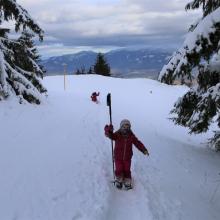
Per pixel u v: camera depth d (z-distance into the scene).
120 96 38.41
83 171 8.33
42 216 5.93
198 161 11.59
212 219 7.22
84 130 13.42
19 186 6.95
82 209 6.31
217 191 8.96
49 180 7.48
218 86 9.26
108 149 10.94
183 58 8.55
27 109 13.99
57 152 9.55
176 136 17.58
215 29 8.28
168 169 9.88
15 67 15.40
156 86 48.50
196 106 10.88
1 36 14.52
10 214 5.86
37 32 14.91
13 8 14.16
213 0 10.05
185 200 7.73
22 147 9.35
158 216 6.52
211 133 19.22
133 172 8.78
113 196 7.23
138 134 14.73
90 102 26.06
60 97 25.73
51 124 13.08
